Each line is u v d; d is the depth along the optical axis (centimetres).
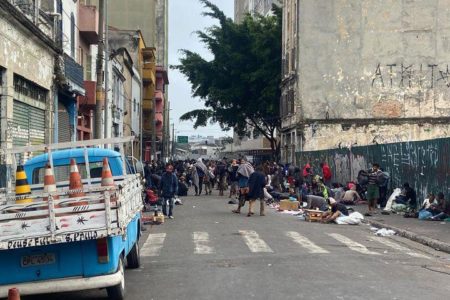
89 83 2681
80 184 731
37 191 891
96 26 2756
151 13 7094
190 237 1446
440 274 1002
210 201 2759
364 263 1081
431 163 2089
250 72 4700
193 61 4844
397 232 1636
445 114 3691
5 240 647
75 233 660
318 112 3775
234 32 4762
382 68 3744
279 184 3105
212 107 4969
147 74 6266
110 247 692
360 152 2839
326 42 3791
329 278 921
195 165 3344
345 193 2519
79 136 2739
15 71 1639
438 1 3719
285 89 4278
